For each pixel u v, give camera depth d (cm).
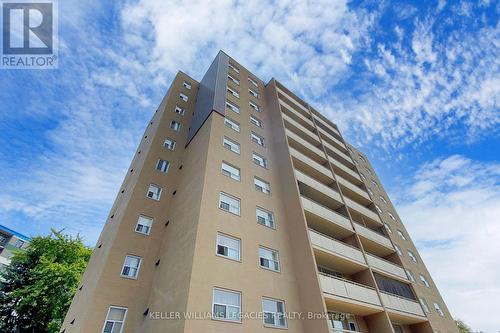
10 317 2027
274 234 1456
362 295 1417
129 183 1917
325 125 3247
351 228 1834
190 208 1358
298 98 3088
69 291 2080
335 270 1669
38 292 1991
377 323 1453
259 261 1266
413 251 2780
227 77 2319
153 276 1334
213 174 1452
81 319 1127
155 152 1862
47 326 2045
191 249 1103
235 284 1094
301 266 1352
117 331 1097
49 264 2164
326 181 2247
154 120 2447
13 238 4109
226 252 1181
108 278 1212
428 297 2302
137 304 1206
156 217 1561
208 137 1658
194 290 965
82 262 2334
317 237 1491
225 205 1374
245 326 1002
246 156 1783
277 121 2297
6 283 2162
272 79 2845
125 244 1362
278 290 1217
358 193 2431
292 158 1967
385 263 1845
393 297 1638
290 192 1709
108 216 2059
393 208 3319
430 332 1694
